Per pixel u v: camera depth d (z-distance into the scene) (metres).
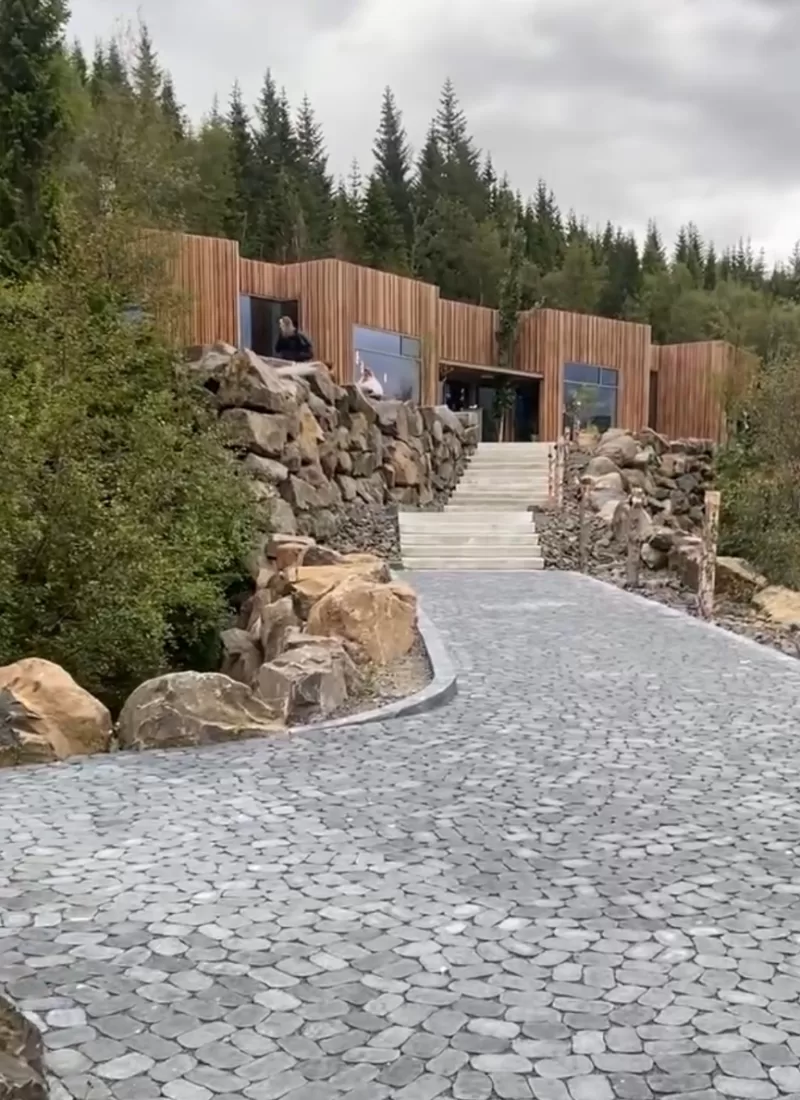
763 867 3.95
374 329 24.00
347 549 15.07
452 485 19.84
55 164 16.69
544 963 3.16
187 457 9.96
